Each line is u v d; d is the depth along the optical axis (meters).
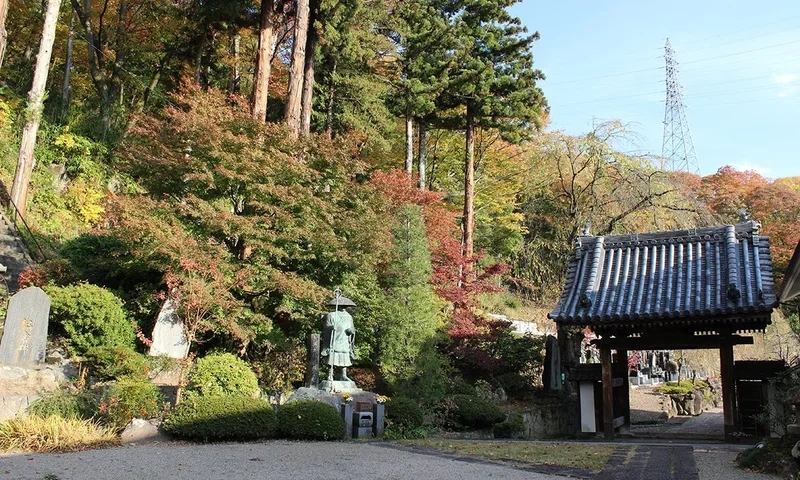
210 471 6.96
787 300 10.49
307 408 10.41
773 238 30.41
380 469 7.54
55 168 19.23
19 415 8.94
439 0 23.23
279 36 26.02
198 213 12.42
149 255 12.13
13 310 10.67
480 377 17.64
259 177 13.35
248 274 12.51
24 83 23.55
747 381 13.28
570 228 22.48
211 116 13.64
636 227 20.50
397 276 14.58
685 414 22.59
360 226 13.52
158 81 26.38
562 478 7.46
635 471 7.99
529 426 15.38
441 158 31.83
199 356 13.25
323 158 14.47
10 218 15.66
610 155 21.91
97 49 23.66
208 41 24.98
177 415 9.46
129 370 10.79
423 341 14.05
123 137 20.23
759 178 38.03
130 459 7.51
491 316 22.61
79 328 11.65
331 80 22.47
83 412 9.54
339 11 19.48
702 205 21.53
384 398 12.09
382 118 22.58
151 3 24.73
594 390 14.26
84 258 14.33
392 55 24.94
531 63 23.20
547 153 25.19
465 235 22.89
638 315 12.49
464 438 12.30
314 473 7.10
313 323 13.82
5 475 6.40
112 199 12.36
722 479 7.58
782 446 8.42
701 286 12.73
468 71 21.94
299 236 13.21
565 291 14.10
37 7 24.67
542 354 19.98
